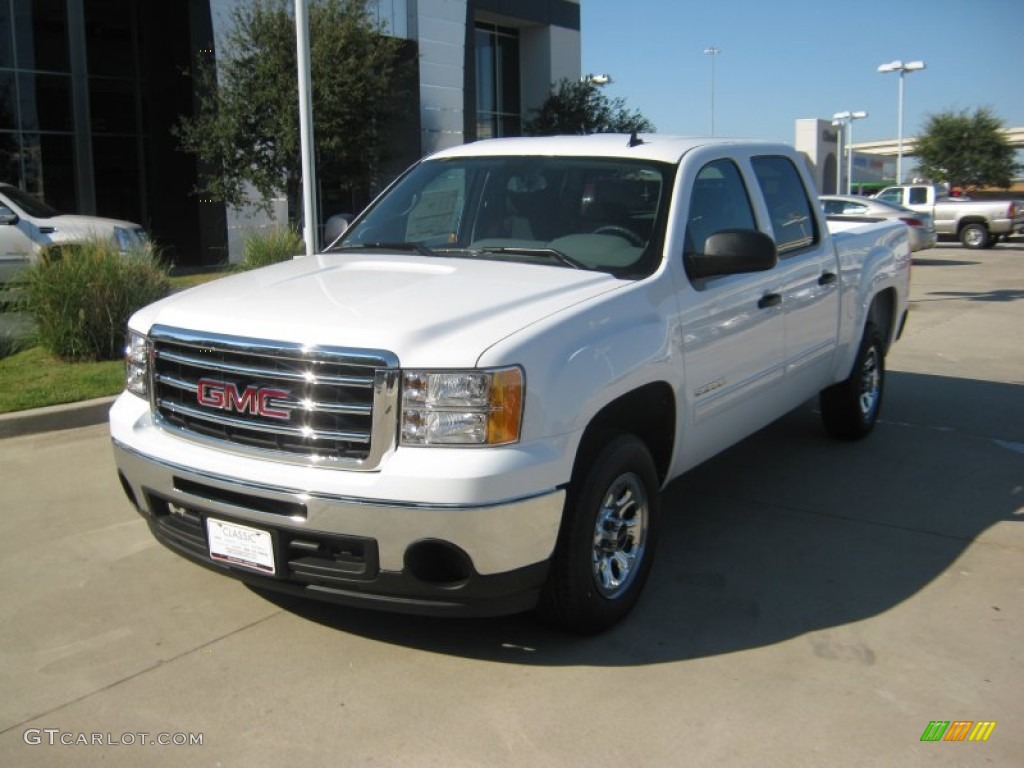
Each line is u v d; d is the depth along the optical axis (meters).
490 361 3.34
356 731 3.29
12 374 8.44
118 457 4.02
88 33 21.81
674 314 4.23
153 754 3.16
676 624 4.09
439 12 25.64
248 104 17.36
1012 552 4.92
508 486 3.32
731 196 5.06
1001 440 7.07
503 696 3.51
